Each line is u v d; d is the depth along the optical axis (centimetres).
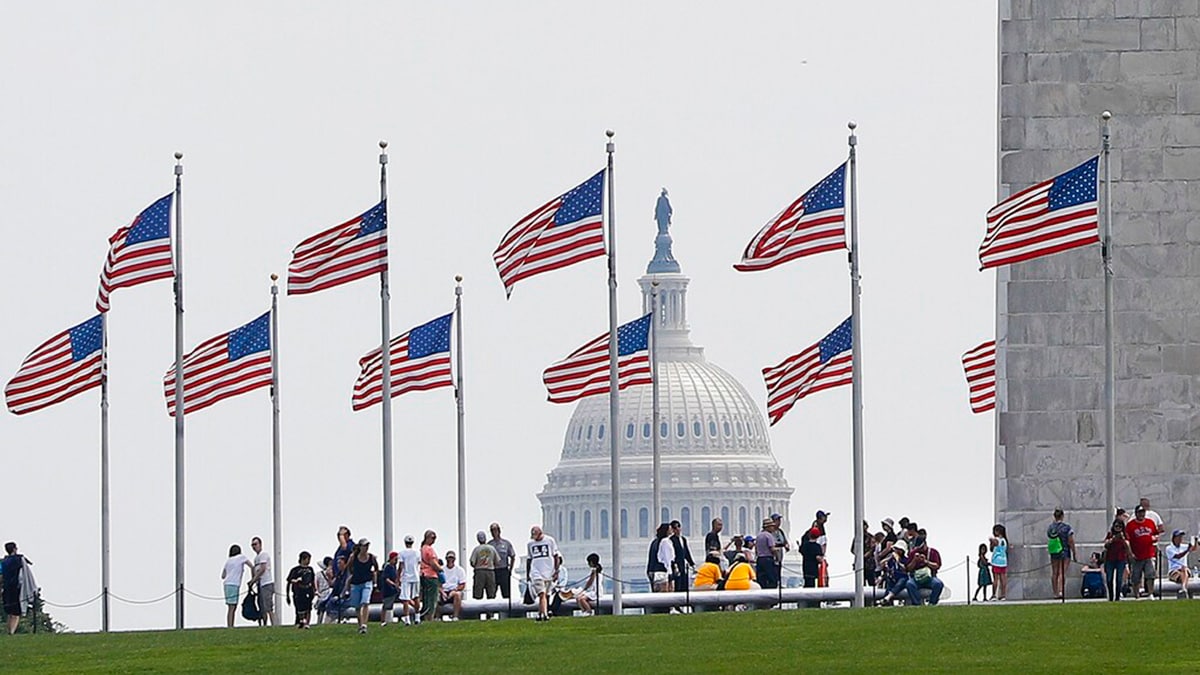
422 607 19738
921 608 18962
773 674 14912
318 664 16375
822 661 15488
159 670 16438
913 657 15562
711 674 15038
